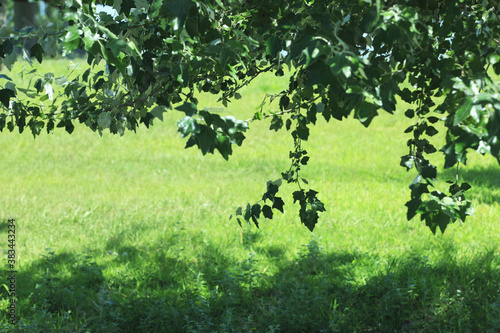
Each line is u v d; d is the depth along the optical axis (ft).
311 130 49.49
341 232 22.81
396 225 23.62
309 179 33.32
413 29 6.43
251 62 10.75
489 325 14.57
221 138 6.51
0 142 43.88
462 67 7.79
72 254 20.72
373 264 18.75
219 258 19.76
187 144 6.15
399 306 15.17
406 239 21.77
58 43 8.31
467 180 32.22
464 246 20.83
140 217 25.75
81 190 31.14
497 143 5.62
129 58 7.50
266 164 38.34
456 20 8.14
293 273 18.26
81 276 18.35
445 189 29.60
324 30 6.38
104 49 6.63
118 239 22.50
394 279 16.55
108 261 19.90
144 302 15.90
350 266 18.40
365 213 25.59
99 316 15.08
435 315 15.06
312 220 11.82
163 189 31.35
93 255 20.54
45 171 36.17
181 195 29.84
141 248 21.34
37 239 22.53
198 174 35.81
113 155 41.22
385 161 38.60
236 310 16.08
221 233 22.77
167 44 8.78
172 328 14.84
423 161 9.86
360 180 33.06
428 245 20.95
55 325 14.73
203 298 15.83
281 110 11.56
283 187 31.27
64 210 27.02
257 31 9.61
